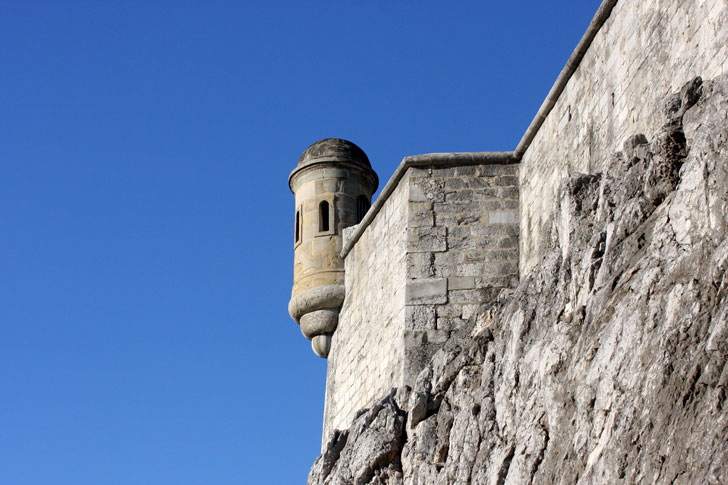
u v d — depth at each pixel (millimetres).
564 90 16688
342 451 17203
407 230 18625
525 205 18062
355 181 22562
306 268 22016
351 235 21438
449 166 18891
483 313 16625
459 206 18578
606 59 15227
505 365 14781
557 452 12242
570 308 13188
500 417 14547
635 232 12266
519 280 17875
